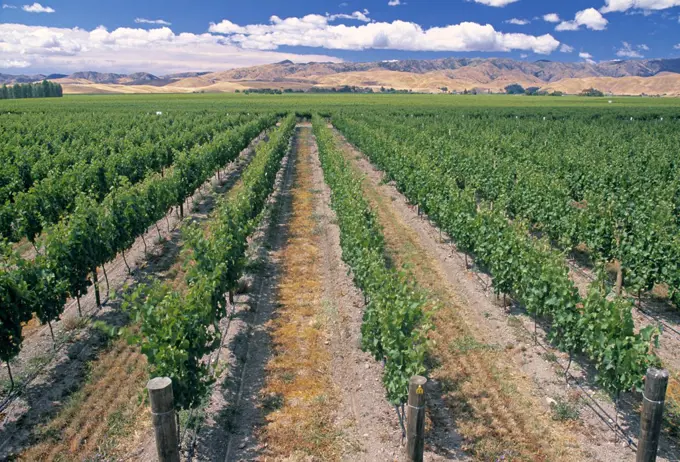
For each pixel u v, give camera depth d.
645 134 41.66
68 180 19.41
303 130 60.19
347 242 13.54
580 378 9.52
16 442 7.82
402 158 24.28
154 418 6.11
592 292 9.12
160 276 14.73
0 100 120.00
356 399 8.93
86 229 12.19
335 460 7.48
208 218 20.92
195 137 37.62
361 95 158.88
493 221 13.92
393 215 21.53
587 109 83.75
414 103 106.50
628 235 13.74
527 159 27.95
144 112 72.62
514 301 12.94
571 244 15.55
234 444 7.81
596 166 23.59
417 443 6.66
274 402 8.81
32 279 9.92
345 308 12.43
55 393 9.04
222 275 11.04
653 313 12.54
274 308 12.56
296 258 16.11
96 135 38.88
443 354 10.35
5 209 15.79
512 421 8.31
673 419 8.25
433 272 15.05
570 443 7.78
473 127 50.22
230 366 9.80
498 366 9.94
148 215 16.09
